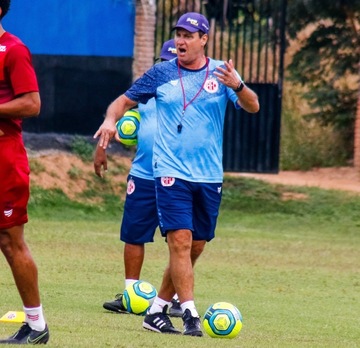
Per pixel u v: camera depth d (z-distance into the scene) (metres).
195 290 40.47
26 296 23.61
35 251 51.66
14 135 23.19
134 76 73.50
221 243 59.41
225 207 72.94
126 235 34.03
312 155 90.25
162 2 77.31
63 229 62.94
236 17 75.88
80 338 25.05
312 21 82.25
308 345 26.66
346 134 90.50
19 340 23.73
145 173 33.66
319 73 84.94
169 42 34.22
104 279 42.50
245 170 74.50
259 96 74.00
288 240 62.84
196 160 28.05
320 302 38.62
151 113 33.69
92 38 73.38
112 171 74.62
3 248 23.45
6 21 72.81
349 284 45.00
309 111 94.19
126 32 73.31
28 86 23.02
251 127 74.31
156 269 46.81
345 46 82.25
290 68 85.06
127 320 30.78
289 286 43.31
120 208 71.81
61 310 32.47
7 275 41.97
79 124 74.38
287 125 92.75
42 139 73.94
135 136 34.41
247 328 30.52
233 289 41.34
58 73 73.81
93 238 58.84
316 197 74.38
